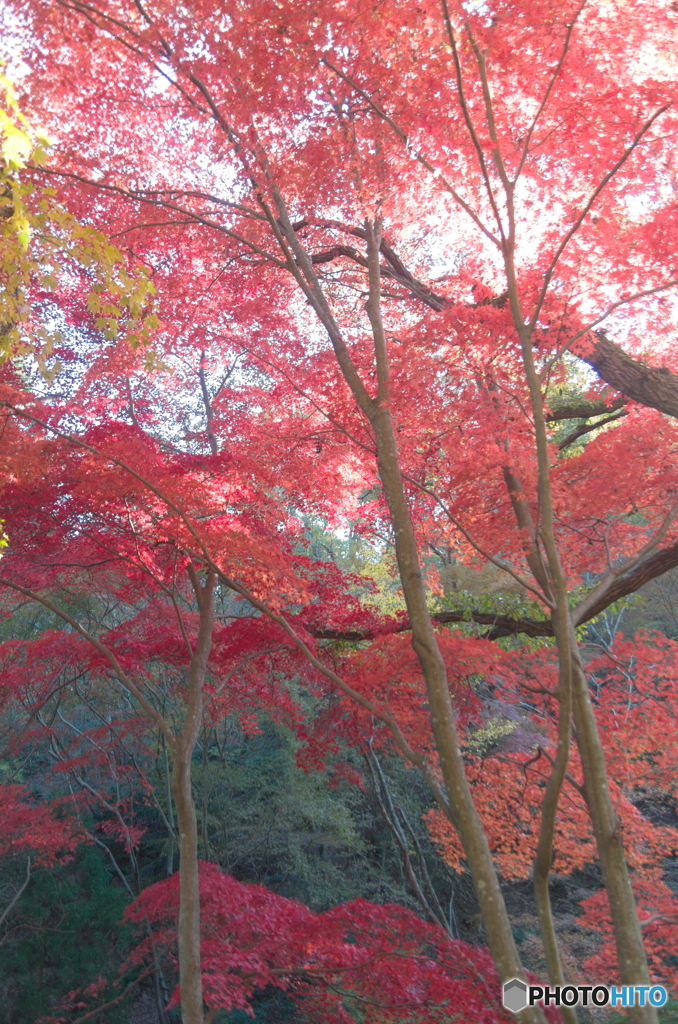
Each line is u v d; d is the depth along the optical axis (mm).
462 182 5680
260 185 6535
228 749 17094
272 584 6715
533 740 13062
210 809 16016
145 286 4137
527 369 4098
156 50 5812
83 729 16547
